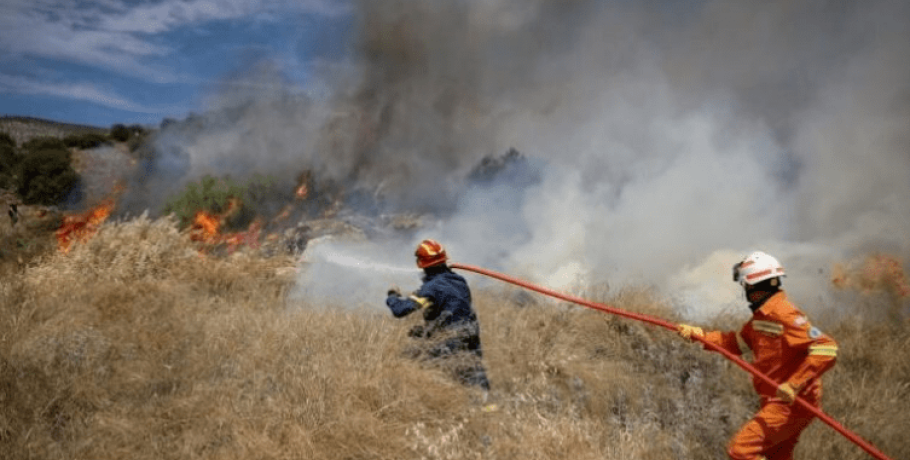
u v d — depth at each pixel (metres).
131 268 7.02
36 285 6.24
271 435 4.09
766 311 4.15
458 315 5.11
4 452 3.76
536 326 6.27
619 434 4.84
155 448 3.97
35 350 4.64
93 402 4.38
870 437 5.24
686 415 5.30
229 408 4.33
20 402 4.14
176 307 5.96
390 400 4.49
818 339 3.99
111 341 5.07
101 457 3.83
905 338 7.00
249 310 6.05
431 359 4.98
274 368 4.81
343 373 4.63
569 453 4.31
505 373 5.37
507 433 4.48
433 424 4.47
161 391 4.67
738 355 4.43
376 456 4.07
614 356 6.08
